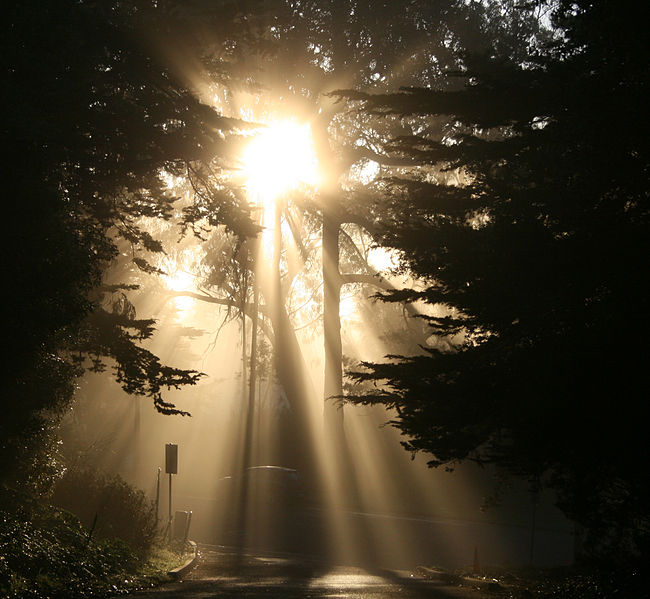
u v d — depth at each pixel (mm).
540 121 21266
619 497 17656
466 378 18750
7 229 20438
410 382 19922
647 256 16547
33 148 22141
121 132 24078
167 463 31375
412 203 23453
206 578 22828
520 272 17688
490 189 22531
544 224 18203
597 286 17234
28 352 20891
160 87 25516
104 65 24969
